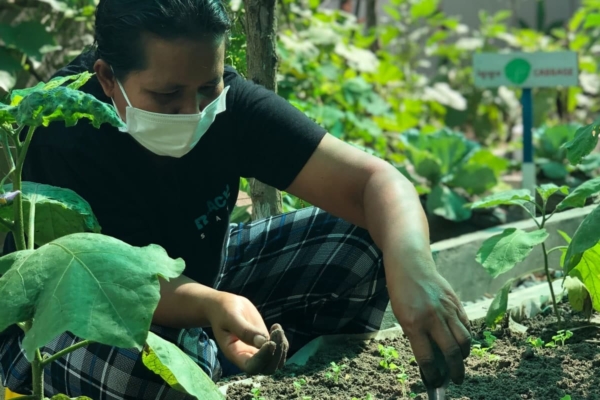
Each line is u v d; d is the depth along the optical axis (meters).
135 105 1.85
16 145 1.52
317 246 2.54
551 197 4.90
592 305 2.61
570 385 2.14
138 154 2.00
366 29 6.68
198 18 1.74
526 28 9.20
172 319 1.82
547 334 2.60
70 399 1.58
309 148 2.09
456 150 5.04
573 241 2.11
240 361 1.60
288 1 4.98
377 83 6.09
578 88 7.68
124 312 1.32
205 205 2.18
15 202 1.52
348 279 2.54
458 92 7.81
